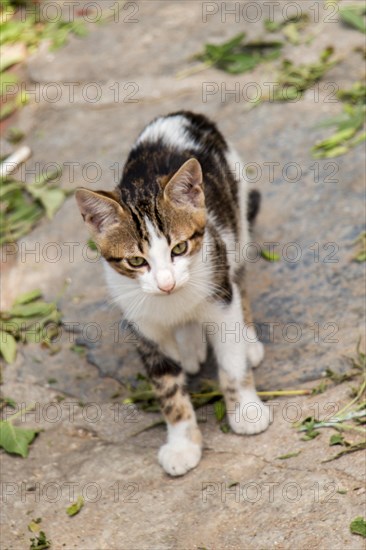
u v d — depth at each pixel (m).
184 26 11.52
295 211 8.32
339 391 6.54
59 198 9.36
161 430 6.90
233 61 10.65
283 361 7.00
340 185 8.41
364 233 7.79
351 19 10.35
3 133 10.71
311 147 8.95
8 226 9.25
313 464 5.96
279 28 10.85
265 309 7.50
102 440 6.93
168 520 5.94
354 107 9.29
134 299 6.37
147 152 7.11
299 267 7.77
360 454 5.90
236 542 5.57
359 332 6.99
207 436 6.64
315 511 5.58
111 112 10.46
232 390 6.54
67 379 7.58
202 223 6.23
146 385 7.28
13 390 7.58
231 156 7.70
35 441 7.04
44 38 12.15
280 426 6.44
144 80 10.75
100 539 5.95
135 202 6.14
